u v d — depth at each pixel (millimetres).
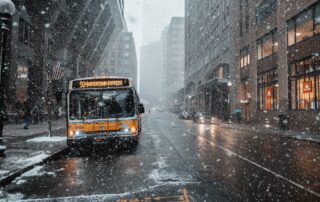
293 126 28375
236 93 45844
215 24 64812
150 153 13711
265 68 35625
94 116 13664
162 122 48875
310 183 7754
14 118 32625
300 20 27672
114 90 13898
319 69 24562
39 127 29094
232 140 19641
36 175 9211
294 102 28703
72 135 13570
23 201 6551
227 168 9875
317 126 24359
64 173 9516
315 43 24969
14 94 32375
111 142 13586
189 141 19016
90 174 9305
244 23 43125
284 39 30219
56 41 48031
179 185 7676
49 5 38688
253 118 38969
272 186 7480
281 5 30953
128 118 13758
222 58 57938
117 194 6961
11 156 11797
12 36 31984
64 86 47094
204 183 7855
